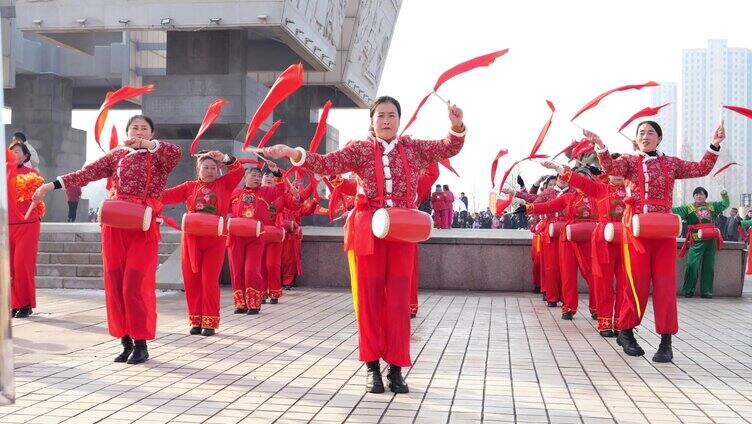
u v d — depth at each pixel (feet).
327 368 21.04
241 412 16.22
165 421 15.47
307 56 92.38
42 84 121.80
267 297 38.29
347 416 15.97
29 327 28.14
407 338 18.11
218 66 84.48
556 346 25.44
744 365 22.24
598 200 27.71
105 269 21.65
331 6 97.19
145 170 21.70
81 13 80.69
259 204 34.96
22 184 30.45
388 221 17.16
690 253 43.70
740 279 44.24
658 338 27.58
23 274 30.73
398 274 18.06
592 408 16.93
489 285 46.06
